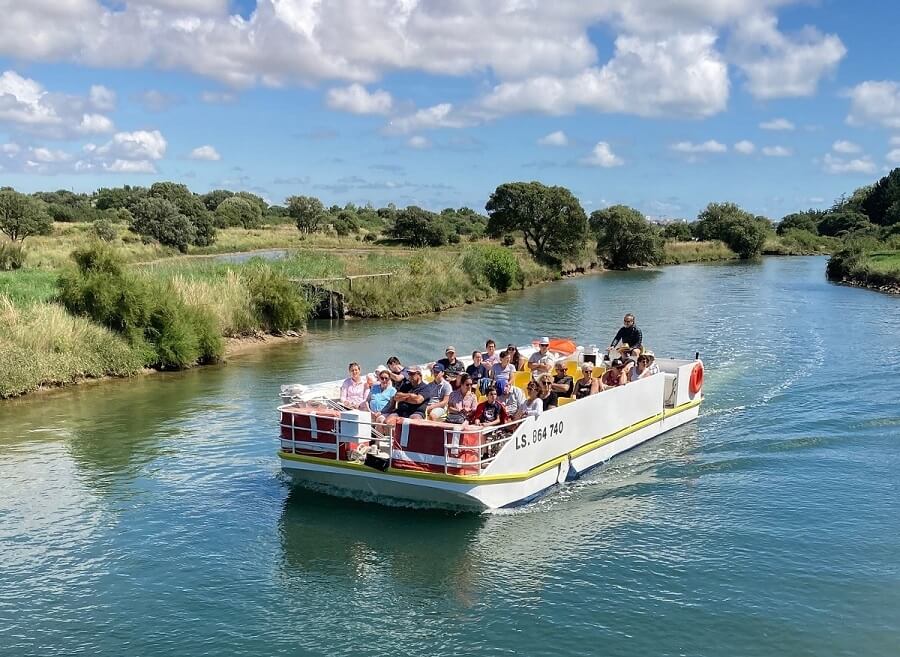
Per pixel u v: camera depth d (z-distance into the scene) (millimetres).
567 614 8219
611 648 7594
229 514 10891
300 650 7602
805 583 8867
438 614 8250
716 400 17469
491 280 45719
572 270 64562
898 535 10125
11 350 18938
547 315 34688
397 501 11078
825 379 19422
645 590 8727
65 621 8148
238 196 123250
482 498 10469
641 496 11570
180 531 10344
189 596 8656
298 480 11672
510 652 7535
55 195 119250
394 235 80438
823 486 11930
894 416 15750
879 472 12547
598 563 9375
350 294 34250
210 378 20594
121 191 111312
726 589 8734
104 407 17156
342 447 10938
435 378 11930
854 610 8289
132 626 8047
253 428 15297
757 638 7766
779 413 16234
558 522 10602
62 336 20312
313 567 9320
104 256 22469
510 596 8617
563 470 11969
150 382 20078
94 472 12672
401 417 11203
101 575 9156
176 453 13664
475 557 9547
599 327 30344
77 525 10547
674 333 28094
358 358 23703
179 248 65500
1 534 10250
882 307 36719
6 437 14742
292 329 29016
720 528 10383
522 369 14438
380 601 8531
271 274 29172
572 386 13203
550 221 63875
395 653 7543
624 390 13492
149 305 21859
